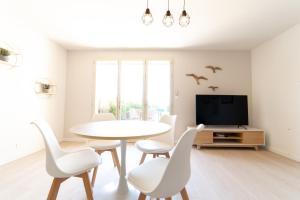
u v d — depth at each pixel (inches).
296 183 84.7
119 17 108.4
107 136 52.7
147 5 94.5
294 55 119.6
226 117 156.8
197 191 76.3
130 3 93.0
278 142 134.7
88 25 120.1
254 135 144.5
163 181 39.4
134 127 69.5
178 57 171.2
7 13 103.7
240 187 80.3
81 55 173.3
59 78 161.3
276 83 136.6
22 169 96.7
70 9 99.9
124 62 173.9
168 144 86.4
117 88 172.6
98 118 102.0
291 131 122.5
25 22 117.0
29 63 123.2
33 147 128.0
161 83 173.2
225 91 168.6
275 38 137.4
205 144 145.9
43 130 52.9
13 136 110.5
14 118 111.1
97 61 173.8
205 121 157.5
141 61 172.2
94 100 171.5
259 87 157.2
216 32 129.0
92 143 84.6
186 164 44.1
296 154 118.5
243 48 165.3
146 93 171.6
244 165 109.2
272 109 140.9
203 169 102.0
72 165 55.6
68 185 79.5
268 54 145.3
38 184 79.7
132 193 72.5
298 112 116.9
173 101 169.3
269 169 102.6
